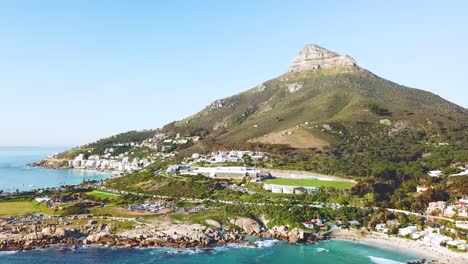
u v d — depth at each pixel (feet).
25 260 542.16
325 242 637.71
